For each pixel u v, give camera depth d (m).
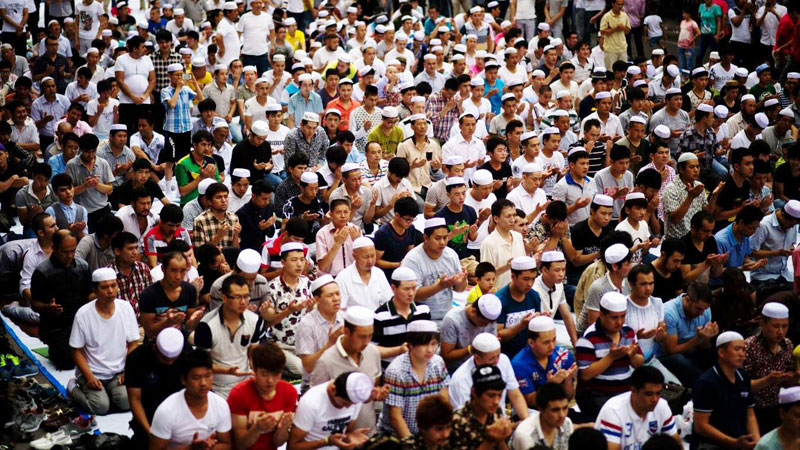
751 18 33.91
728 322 14.75
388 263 15.73
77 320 13.20
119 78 26.81
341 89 26.11
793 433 11.16
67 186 18.03
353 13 37.44
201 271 15.02
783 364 13.30
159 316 13.48
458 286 14.77
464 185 17.14
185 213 17.70
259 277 14.20
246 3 40.28
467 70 32.03
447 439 10.40
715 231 19.91
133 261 14.75
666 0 41.25
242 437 10.77
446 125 25.42
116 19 37.09
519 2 37.81
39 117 25.94
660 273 15.61
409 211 15.55
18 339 15.64
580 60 32.91
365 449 10.65
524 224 16.44
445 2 40.78
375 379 11.70
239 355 12.73
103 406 13.12
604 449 9.67
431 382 11.33
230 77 32.41
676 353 14.20
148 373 11.54
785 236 17.72
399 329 12.70
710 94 27.91
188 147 25.86
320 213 18.53
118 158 21.86
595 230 16.81
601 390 12.75
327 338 12.48
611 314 12.55
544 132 21.34
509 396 11.77
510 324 13.47
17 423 12.71
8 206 20.56
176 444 10.62
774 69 31.39
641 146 21.70
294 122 26.69
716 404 12.02
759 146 21.08
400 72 29.27
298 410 10.60
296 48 36.53
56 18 36.62
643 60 32.28
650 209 18.80
